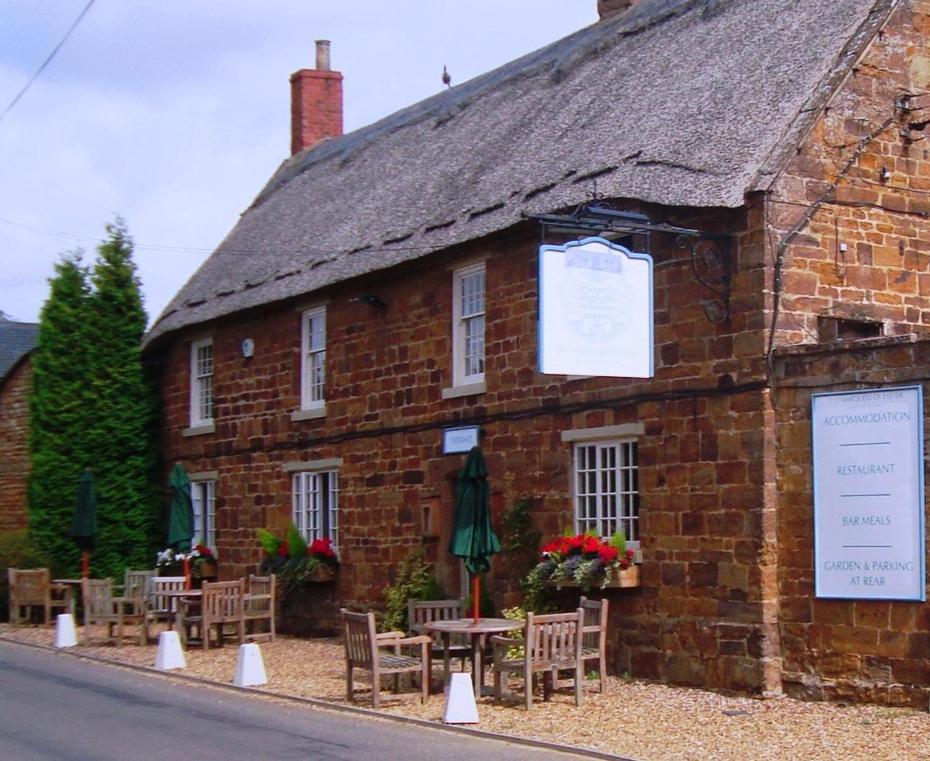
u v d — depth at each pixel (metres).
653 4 21.41
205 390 25.45
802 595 13.20
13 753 10.59
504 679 13.70
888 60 14.95
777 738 11.17
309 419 21.80
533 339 16.81
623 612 15.11
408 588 18.28
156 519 26.09
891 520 12.53
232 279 25.20
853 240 14.42
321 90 31.64
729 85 16.14
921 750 10.49
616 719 12.23
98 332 25.73
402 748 10.92
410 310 19.48
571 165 17.16
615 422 15.46
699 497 14.22
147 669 16.64
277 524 22.55
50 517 25.08
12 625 22.97
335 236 22.58
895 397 12.59
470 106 23.94
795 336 13.82
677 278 14.73
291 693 14.29
